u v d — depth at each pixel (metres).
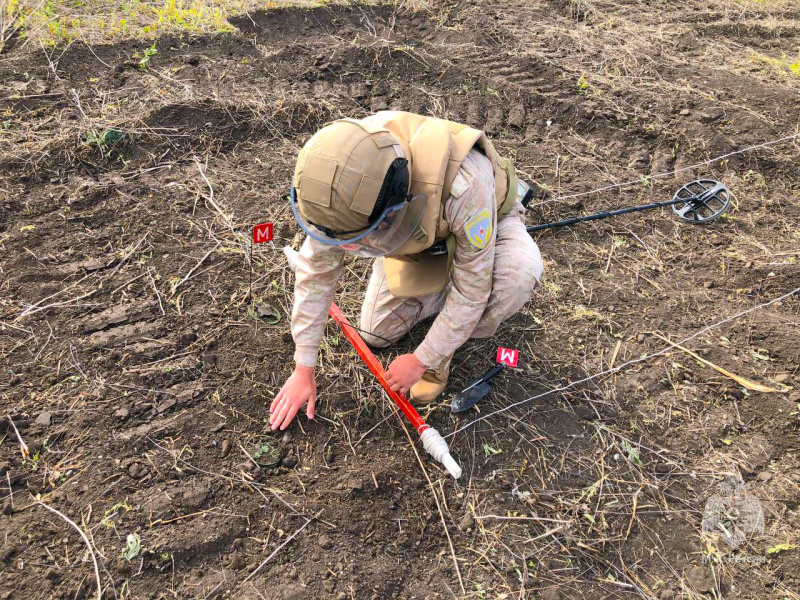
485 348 3.11
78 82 4.25
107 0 5.11
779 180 4.22
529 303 3.34
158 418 2.64
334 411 2.78
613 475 2.67
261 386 2.81
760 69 5.30
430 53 5.12
